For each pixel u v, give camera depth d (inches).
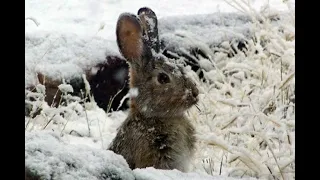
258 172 214.8
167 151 227.3
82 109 310.0
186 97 231.1
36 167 133.9
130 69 243.9
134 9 530.0
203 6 538.9
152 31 257.0
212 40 396.5
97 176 139.7
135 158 228.1
